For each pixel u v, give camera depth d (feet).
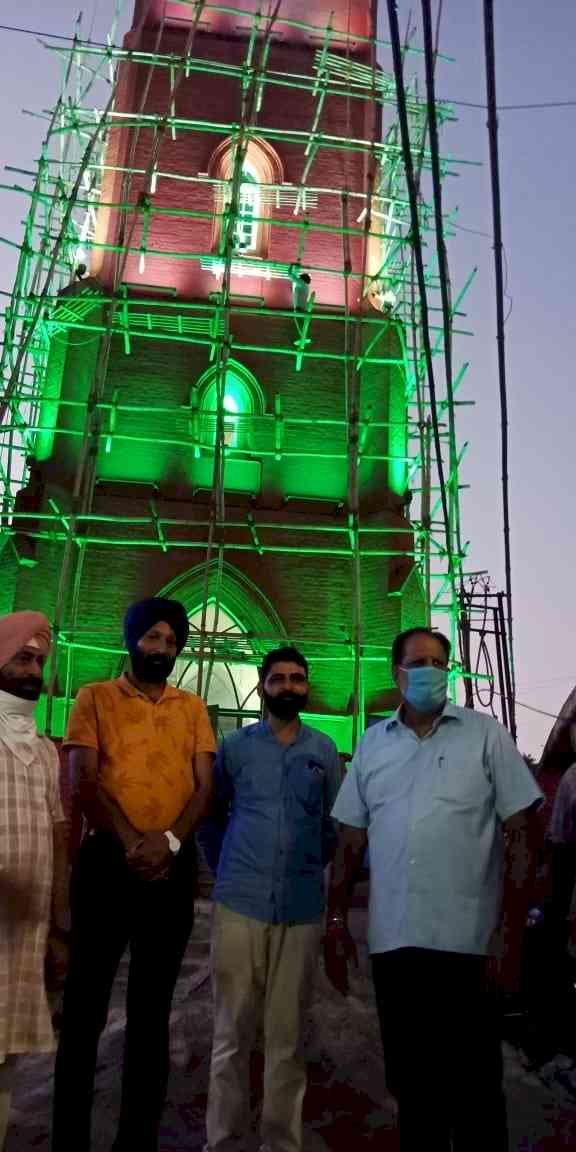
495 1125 12.59
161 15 70.08
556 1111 17.65
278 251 66.03
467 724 14.44
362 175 68.64
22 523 55.83
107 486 59.57
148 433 60.70
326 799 17.30
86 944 14.87
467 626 72.08
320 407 62.80
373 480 61.62
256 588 58.80
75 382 59.98
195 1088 18.94
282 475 61.46
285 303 64.80
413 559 59.31
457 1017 12.83
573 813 14.76
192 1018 23.63
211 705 58.75
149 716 16.22
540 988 18.42
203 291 63.98
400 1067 12.82
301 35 71.92
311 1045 21.65
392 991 13.15
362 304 60.18
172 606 16.90
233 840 16.44
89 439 52.70
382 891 13.73
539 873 18.20
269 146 67.31
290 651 17.72
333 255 66.69
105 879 15.08
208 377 62.08
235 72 61.52
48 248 64.03
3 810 13.83
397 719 14.96
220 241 64.59
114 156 66.69
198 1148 15.80
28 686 14.89
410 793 13.97
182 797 15.90
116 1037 21.74
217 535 59.31
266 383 62.85
